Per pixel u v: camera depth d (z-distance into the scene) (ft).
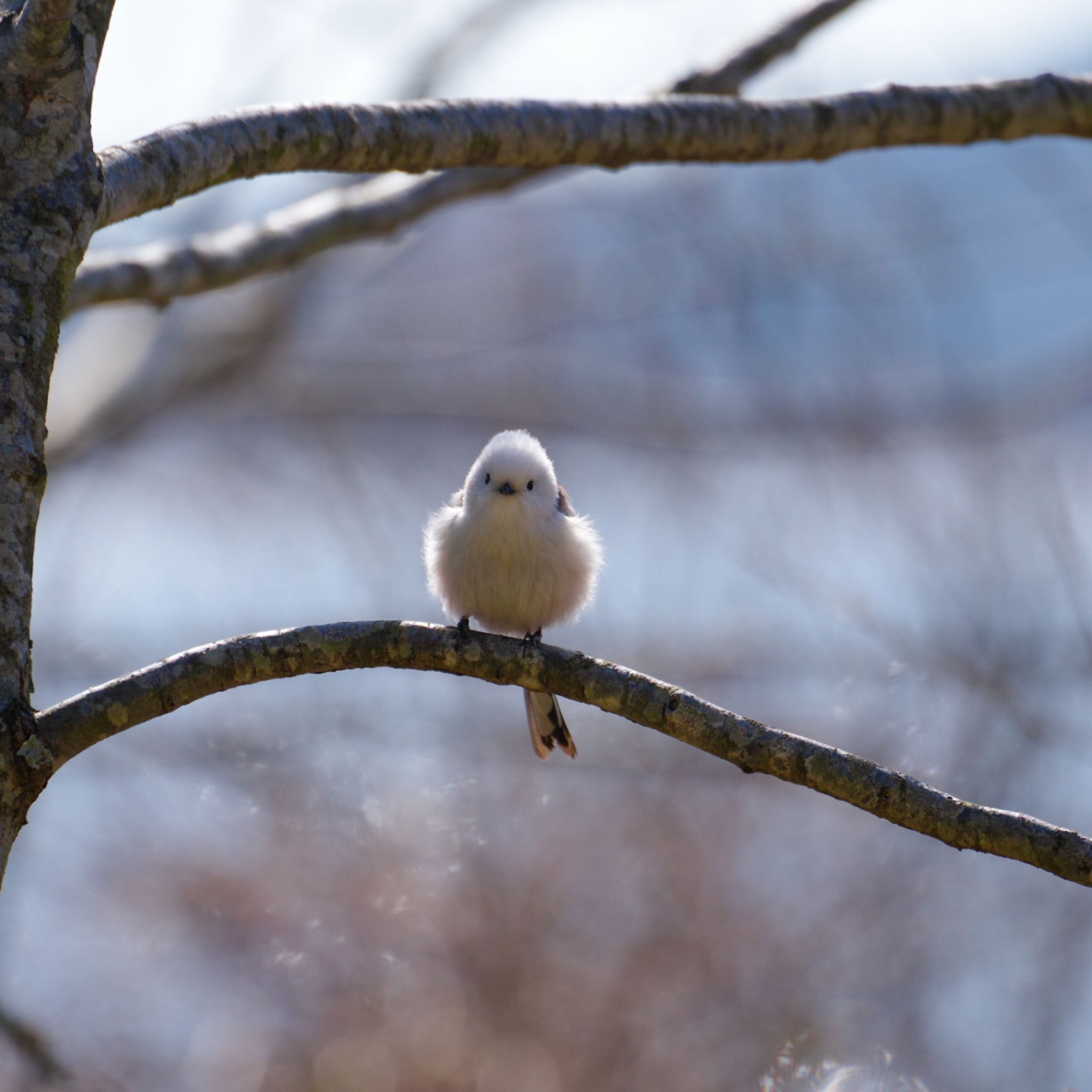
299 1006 40.52
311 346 71.31
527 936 41.39
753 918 41.91
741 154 24.52
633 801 44.57
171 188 18.35
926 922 41.52
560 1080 38.91
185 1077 38.96
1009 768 42.06
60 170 15.65
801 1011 39.78
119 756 45.01
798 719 46.78
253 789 43.91
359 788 43.98
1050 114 26.11
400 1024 40.19
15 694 14.76
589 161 23.48
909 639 44.52
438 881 42.45
